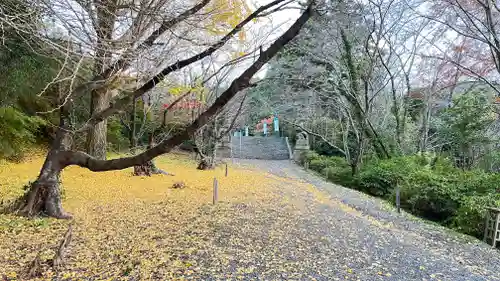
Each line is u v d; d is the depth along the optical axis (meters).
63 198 7.55
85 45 3.96
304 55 17.03
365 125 15.38
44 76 9.24
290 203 9.15
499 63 9.59
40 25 4.27
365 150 17.30
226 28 5.25
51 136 13.18
